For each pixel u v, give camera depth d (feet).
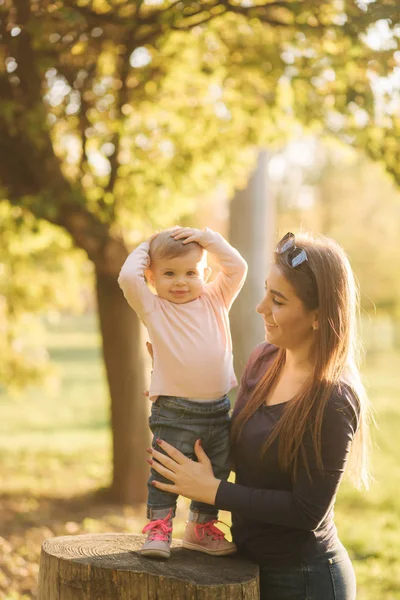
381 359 103.81
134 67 23.32
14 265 32.86
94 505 26.22
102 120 24.94
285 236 8.80
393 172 21.56
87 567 8.49
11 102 21.50
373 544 22.72
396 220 97.35
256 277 43.34
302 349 8.63
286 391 8.63
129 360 26.07
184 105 25.66
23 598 17.53
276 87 22.76
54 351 128.26
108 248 24.66
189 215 29.78
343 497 28.96
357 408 8.23
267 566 8.60
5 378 36.60
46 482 30.86
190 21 20.72
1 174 23.90
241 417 8.81
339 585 8.46
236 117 25.53
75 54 22.86
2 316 36.42
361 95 19.39
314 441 7.95
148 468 26.63
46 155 23.56
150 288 9.66
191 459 8.79
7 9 19.45
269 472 8.36
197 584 8.02
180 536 21.98
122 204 24.90
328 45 19.75
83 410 61.41
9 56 22.22
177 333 8.75
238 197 43.60
